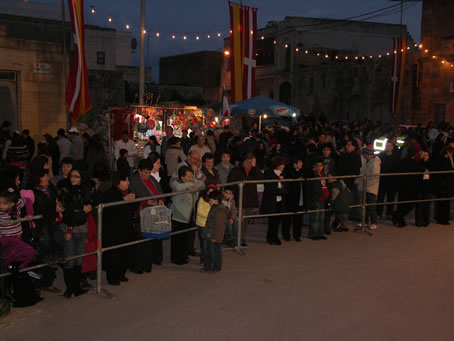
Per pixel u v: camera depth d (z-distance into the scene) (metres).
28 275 5.77
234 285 6.62
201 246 7.47
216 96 55.41
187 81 60.69
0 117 18.78
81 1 15.66
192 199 7.63
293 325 5.32
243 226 8.62
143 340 4.91
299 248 8.60
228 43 54.56
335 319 5.50
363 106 36.19
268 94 48.88
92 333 5.06
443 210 10.67
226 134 16.92
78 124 25.06
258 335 5.05
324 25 43.53
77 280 6.14
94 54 45.53
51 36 22.56
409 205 10.37
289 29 43.41
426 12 30.05
